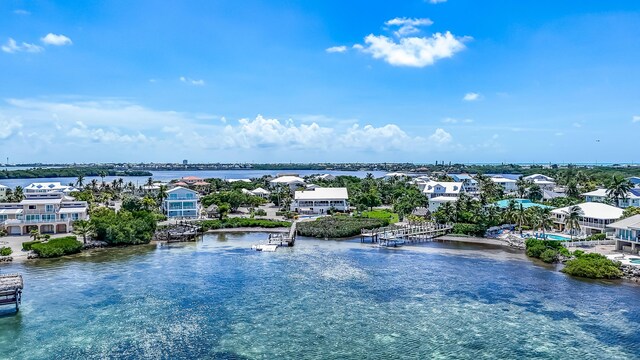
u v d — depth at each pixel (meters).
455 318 57.75
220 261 88.44
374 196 167.75
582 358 46.78
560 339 51.22
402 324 55.97
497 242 108.94
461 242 109.69
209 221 130.38
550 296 65.94
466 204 125.25
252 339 51.66
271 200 194.38
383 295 66.94
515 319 57.22
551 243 92.25
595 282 72.88
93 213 122.56
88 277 75.62
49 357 46.81
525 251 98.06
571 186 168.75
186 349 48.97
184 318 57.69
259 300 64.62
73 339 51.09
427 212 142.50
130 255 93.62
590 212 109.62
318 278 76.00
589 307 61.12
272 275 77.75
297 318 57.94
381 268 82.94
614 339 51.12
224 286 71.19
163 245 105.62
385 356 47.50
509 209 120.44
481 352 48.25
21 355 47.19
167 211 142.50
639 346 49.31
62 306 61.44
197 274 78.12
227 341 51.09
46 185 181.00
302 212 156.50
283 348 49.41
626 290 68.50
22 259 88.44
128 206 137.25
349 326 55.44
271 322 56.62
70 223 114.69
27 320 56.47
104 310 60.09
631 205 132.38
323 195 160.25
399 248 102.50
